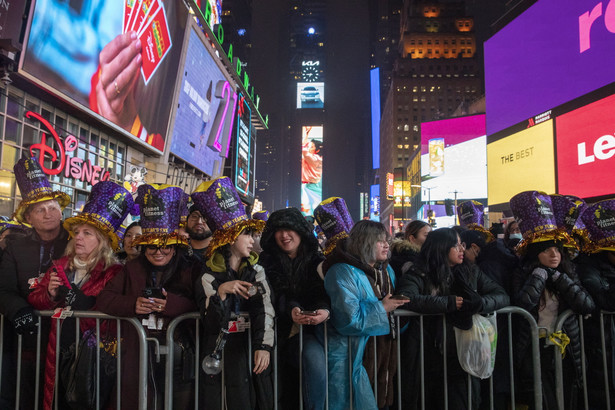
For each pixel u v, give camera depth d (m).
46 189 3.74
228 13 104.81
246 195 62.72
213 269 3.09
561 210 3.96
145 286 3.22
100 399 3.19
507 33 44.47
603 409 3.67
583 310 3.49
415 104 106.44
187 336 3.34
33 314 3.22
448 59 107.44
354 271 3.27
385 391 3.43
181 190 3.34
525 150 40.91
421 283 3.61
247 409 3.04
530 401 3.59
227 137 47.72
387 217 119.81
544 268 3.62
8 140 16.17
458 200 68.94
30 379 3.46
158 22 27.84
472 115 70.31
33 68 16.55
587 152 32.75
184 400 3.26
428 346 3.68
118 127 23.61
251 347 3.19
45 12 16.77
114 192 3.45
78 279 3.39
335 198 4.53
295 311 3.09
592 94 32.53
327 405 3.22
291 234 3.48
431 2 113.69
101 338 3.29
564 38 35.91
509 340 3.55
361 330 3.10
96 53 20.95
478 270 3.74
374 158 176.62
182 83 33.75
